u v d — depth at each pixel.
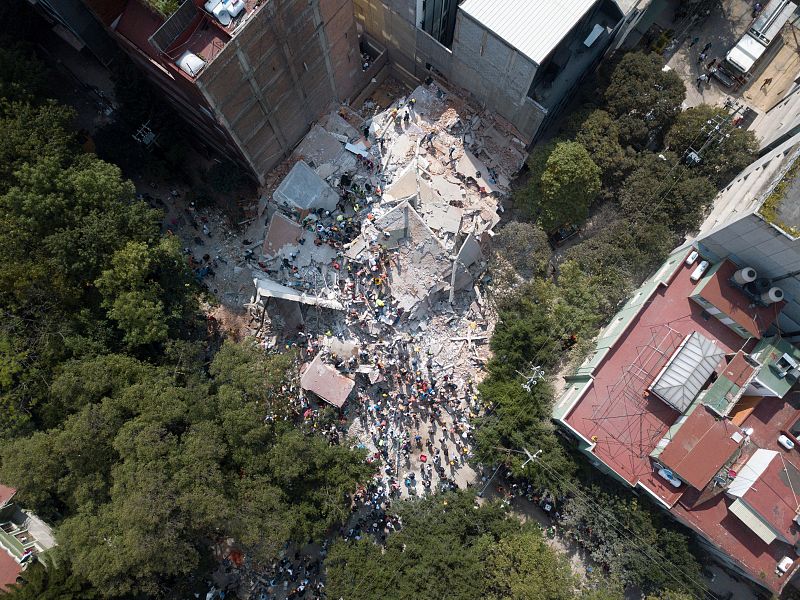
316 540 55.72
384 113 70.06
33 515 55.25
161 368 56.25
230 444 54.19
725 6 74.06
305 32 56.72
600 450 55.34
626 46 74.62
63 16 59.12
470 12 57.91
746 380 54.06
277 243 66.19
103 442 51.81
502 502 59.66
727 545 53.56
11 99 57.84
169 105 64.12
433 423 64.81
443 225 64.75
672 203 62.34
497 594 54.44
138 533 47.75
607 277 61.38
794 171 51.03
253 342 60.75
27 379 53.28
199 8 49.59
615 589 57.19
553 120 69.38
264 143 63.41
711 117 63.44
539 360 61.16
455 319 66.06
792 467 52.19
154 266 57.19
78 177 55.25
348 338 65.00
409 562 54.66
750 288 56.06
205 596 59.66
